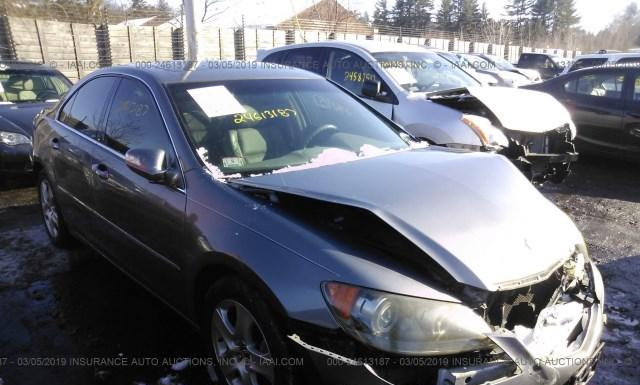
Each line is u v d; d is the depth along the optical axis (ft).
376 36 71.31
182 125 9.48
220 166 9.03
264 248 7.23
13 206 18.85
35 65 26.58
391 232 7.18
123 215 10.35
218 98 10.31
